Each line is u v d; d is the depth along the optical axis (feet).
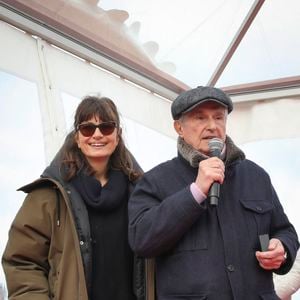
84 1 10.10
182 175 6.16
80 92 10.65
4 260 6.46
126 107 11.76
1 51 9.38
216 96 5.98
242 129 12.98
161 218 5.56
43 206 6.46
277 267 5.71
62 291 6.08
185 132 6.16
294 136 12.29
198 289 5.45
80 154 7.00
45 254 6.51
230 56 12.39
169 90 12.96
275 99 12.71
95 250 6.53
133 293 6.70
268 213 6.04
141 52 11.84
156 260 6.11
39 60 10.01
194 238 5.69
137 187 6.37
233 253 5.57
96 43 10.96
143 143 12.05
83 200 6.62
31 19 9.88
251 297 5.49
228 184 6.06
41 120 9.73
